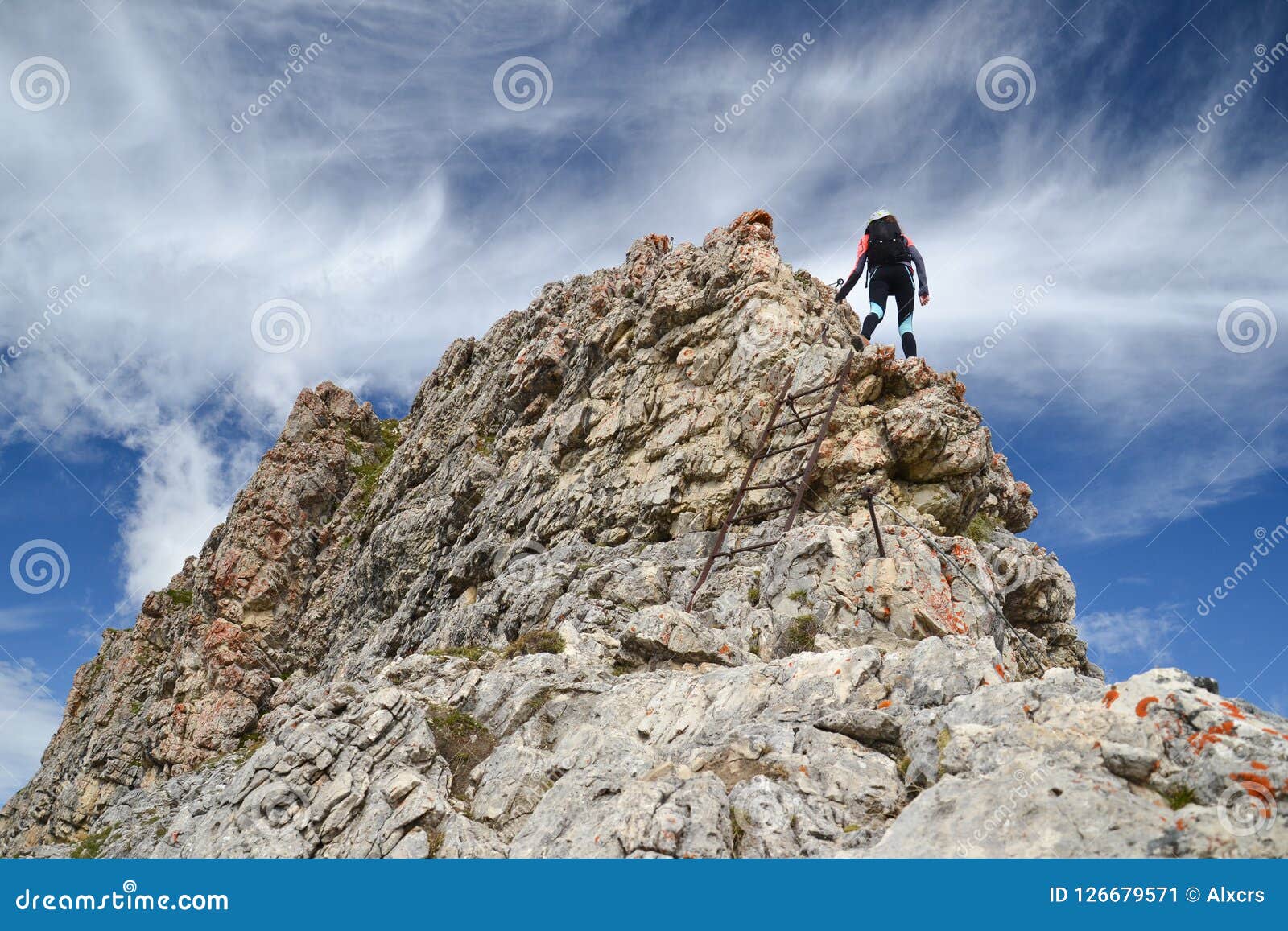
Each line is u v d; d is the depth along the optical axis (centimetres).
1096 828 888
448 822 1301
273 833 1348
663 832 1030
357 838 1318
